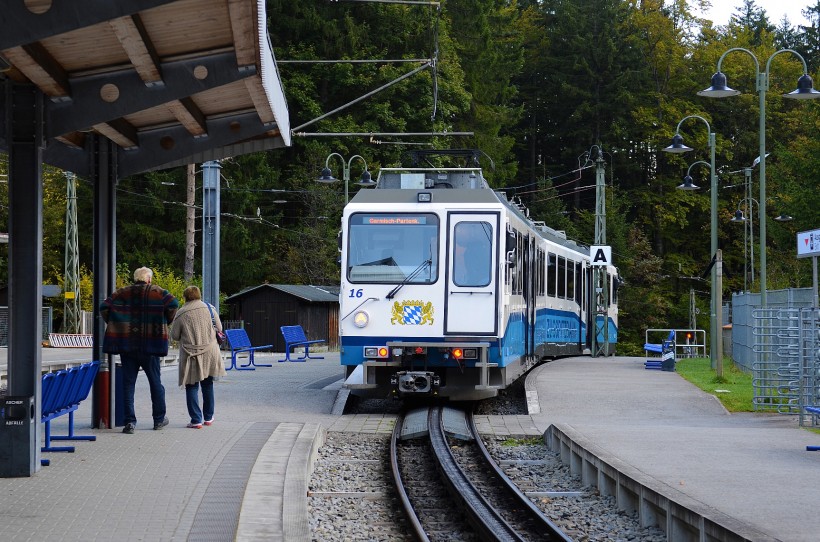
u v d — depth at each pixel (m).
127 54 10.55
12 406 10.89
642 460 12.84
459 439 16.69
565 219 74.19
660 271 76.25
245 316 56.56
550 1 82.81
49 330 57.78
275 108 12.52
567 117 79.31
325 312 56.78
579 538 10.24
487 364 19.09
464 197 19.53
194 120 13.18
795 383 20.02
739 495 10.38
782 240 57.56
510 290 20.22
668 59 78.44
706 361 37.19
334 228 61.09
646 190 78.88
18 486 10.40
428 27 62.16
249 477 10.95
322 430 15.80
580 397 21.44
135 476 11.00
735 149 77.38
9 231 10.98
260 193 63.44
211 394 15.43
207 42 10.76
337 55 61.56
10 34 8.51
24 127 10.98
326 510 11.39
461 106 63.88
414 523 10.27
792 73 77.12
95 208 14.46
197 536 8.30
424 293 19.23
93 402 14.80
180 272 63.78
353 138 60.28
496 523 10.14
